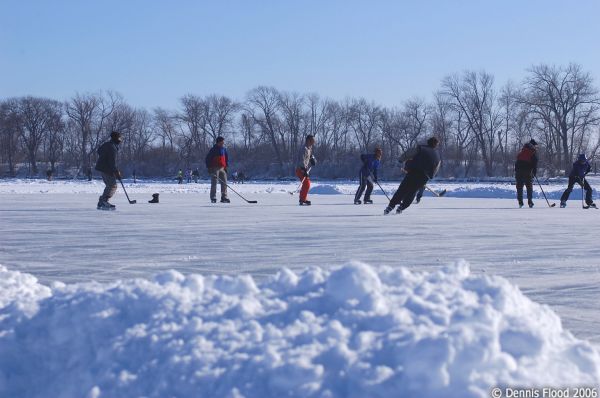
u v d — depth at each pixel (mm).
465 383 2510
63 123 107312
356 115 96062
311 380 2580
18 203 20734
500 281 3338
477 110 82438
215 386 2682
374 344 2719
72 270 7027
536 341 2746
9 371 3137
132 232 10984
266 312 3143
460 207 19500
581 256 8078
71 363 3084
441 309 2945
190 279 3535
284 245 9156
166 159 101375
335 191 32219
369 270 3270
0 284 4461
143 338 3008
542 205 21312
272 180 82562
